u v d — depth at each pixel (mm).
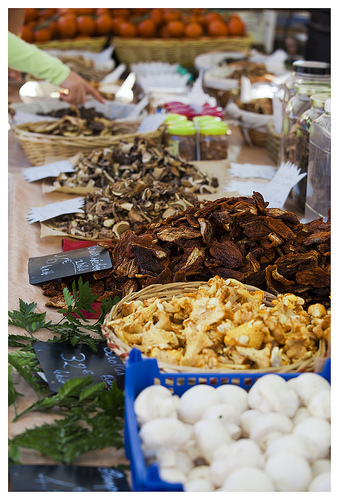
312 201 1580
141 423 727
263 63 3227
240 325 895
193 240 1191
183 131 2180
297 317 951
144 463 652
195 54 3787
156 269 1169
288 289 1116
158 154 1815
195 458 715
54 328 1114
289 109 1853
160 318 954
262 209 1230
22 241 1539
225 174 2023
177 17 3834
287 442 687
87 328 1093
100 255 1279
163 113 2412
